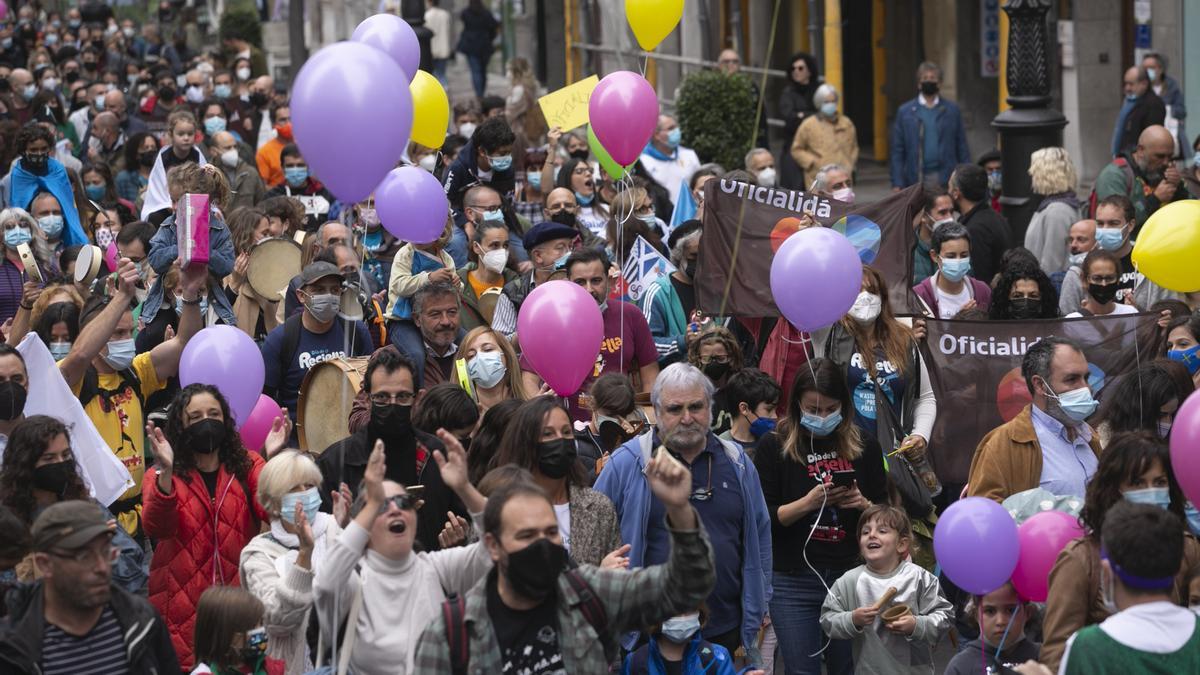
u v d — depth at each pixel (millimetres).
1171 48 48719
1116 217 27516
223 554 19188
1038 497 18734
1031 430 19984
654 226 31922
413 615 15680
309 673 15445
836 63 56438
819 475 20234
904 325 23734
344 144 16531
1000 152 37656
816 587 20484
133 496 22672
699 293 27156
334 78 16484
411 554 15906
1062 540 16984
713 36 68375
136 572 19078
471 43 78875
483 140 30469
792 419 20406
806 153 47375
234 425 19578
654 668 17469
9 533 16375
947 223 27656
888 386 23375
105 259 30984
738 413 22297
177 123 39719
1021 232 36062
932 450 23844
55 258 32531
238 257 29109
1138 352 23578
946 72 62781
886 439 23172
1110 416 20562
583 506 17609
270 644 16938
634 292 28594
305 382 23219
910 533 19859
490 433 18422
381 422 18766
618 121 24250
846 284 20609
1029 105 35812
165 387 23438
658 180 41969
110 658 14289
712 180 27281
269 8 116188
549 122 36781
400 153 17141
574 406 23688
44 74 67562
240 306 28750
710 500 18719
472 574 15977
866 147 70438
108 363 22438
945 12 62312
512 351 22391
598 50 70812
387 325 25469
